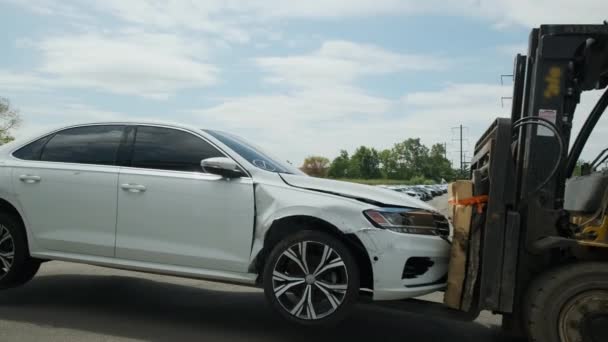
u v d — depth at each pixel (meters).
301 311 4.27
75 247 5.06
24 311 5.09
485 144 4.61
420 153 179.62
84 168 5.12
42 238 5.16
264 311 5.50
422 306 4.24
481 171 4.43
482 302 4.01
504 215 4.04
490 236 4.03
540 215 4.01
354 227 4.21
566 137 4.15
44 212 5.16
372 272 4.21
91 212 5.01
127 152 5.11
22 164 5.34
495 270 4.00
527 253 4.04
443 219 4.61
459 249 4.17
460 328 5.14
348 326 5.04
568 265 3.79
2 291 5.89
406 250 4.18
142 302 5.67
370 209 4.27
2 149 5.54
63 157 5.30
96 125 5.37
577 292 3.67
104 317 5.01
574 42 4.02
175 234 4.75
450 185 4.65
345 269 4.18
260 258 4.57
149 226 4.82
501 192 4.05
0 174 5.33
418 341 4.66
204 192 4.69
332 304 4.20
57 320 4.84
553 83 4.06
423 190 56.53
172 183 4.79
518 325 4.05
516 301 4.04
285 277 4.32
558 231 4.05
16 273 5.29
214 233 4.64
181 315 5.21
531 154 4.07
